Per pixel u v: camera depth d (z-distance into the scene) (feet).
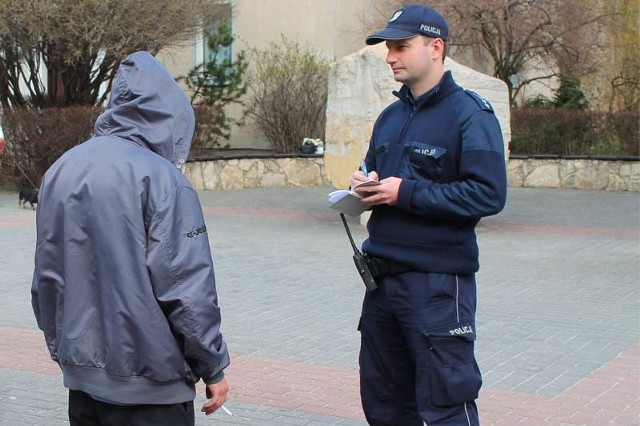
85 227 11.03
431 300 13.29
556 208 57.82
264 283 33.14
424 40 13.33
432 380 13.30
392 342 14.08
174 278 10.79
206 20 65.51
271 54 76.84
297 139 74.84
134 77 11.43
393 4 73.31
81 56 58.59
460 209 12.93
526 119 74.90
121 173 10.96
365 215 47.57
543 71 82.23
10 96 62.49
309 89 74.69
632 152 73.15
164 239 10.80
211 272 11.07
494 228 48.14
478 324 27.22
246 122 77.92
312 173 70.85
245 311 28.78
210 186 66.13
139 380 10.91
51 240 11.35
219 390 11.40
